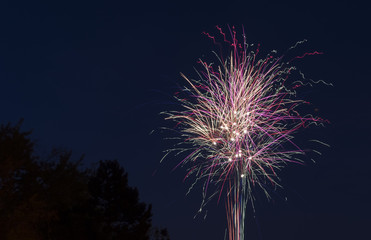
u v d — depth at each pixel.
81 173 28.58
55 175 27.66
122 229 24.17
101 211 24.28
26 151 27.17
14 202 25.95
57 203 27.11
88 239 23.92
